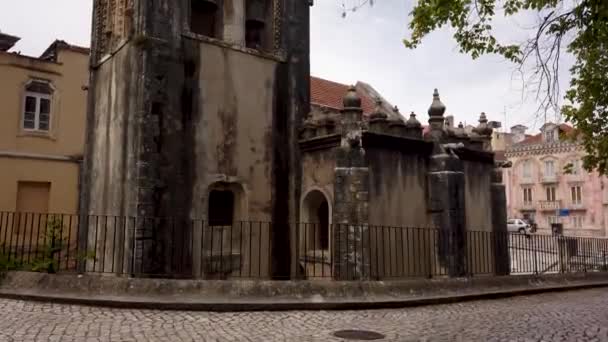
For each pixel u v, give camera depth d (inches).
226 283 396.8
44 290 395.5
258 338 290.8
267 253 569.0
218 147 538.6
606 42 361.4
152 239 476.1
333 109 682.2
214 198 558.6
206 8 602.2
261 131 578.6
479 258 652.7
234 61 565.3
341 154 526.0
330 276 516.7
